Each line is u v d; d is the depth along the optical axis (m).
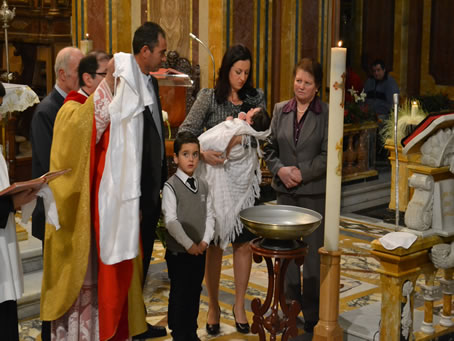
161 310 4.81
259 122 4.22
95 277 3.49
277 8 8.65
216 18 8.05
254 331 3.58
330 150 3.51
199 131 4.35
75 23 8.84
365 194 8.58
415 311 4.41
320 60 9.13
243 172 4.23
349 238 6.95
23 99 4.12
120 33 8.47
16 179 8.02
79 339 3.51
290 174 4.32
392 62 12.61
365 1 12.64
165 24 8.23
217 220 4.18
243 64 4.23
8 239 3.12
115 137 3.26
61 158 3.30
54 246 3.39
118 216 3.31
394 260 3.46
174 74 5.36
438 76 12.24
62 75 3.89
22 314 4.64
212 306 4.35
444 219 3.61
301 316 4.69
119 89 3.26
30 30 8.86
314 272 4.36
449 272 3.90
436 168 3.50
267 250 3.34
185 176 3.97
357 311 4.39
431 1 12.16
